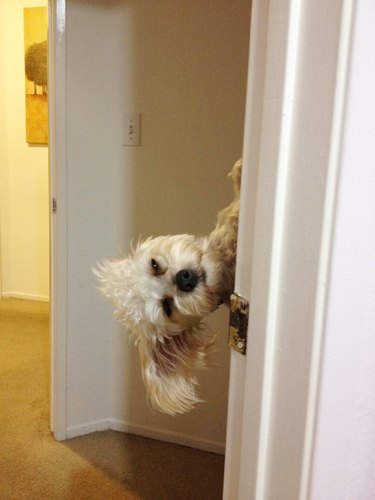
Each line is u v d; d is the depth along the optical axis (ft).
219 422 5.53
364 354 1.56
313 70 1.38
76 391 5.79
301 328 1.49
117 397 5.98
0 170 11.03
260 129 1.64
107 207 5.53
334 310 1.44
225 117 4.93
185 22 4.91
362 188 1.40
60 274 5.45
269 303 1.56
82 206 5.41
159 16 5.00
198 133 5.07
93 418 5.97
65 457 5.43
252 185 1.70
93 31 5.13
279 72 1.45
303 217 1.45
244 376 1.80
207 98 4.97
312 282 1.45
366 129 1.37
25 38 10.43
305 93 1.41
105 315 5.78
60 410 5.71
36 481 4.99
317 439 1.51
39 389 6.98
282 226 1.51
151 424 5.87
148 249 3.36
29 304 11.22
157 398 3.21
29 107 10.71
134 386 5.87
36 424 6.09
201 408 5.59
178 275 3.09
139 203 5.44
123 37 5.16
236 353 1.84
